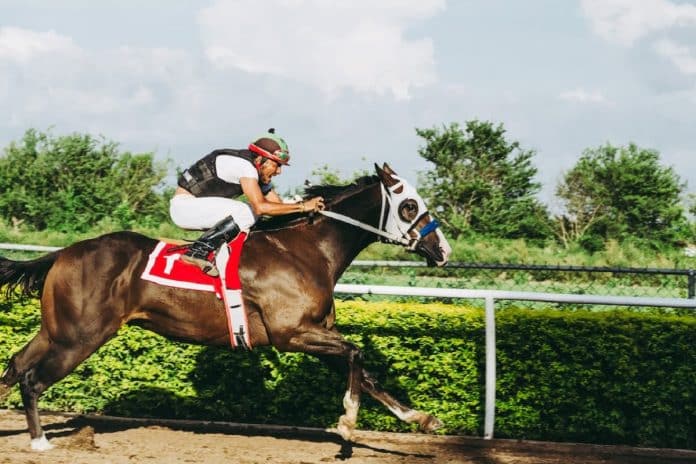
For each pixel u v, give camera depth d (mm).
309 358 6711
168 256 5676
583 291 11250
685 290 11672
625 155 30328
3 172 24516
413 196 5906
